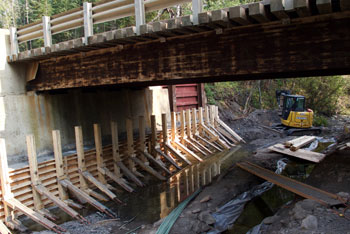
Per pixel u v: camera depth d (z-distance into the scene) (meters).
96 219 9.10
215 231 7.72
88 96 13.91
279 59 6.38
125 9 7.73
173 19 6.62
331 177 9.01
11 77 11.30
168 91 20.84
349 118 28.78
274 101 29.89
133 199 10.70
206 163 15.16
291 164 13.43
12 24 23.97
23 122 11.45
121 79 8.92
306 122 20.73
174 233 7.67
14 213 9.07
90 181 11.06
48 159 11.23
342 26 5.68
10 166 10.09
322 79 29.45
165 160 15.17
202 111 19.25
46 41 9.85
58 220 9.20
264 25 6.48
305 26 6.04
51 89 11.38
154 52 8.15
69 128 13.01
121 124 15.61
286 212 7.32
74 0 22.69
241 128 22.98
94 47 8.80
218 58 7.14
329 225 5.70
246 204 9.11
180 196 10.65
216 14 6.00
